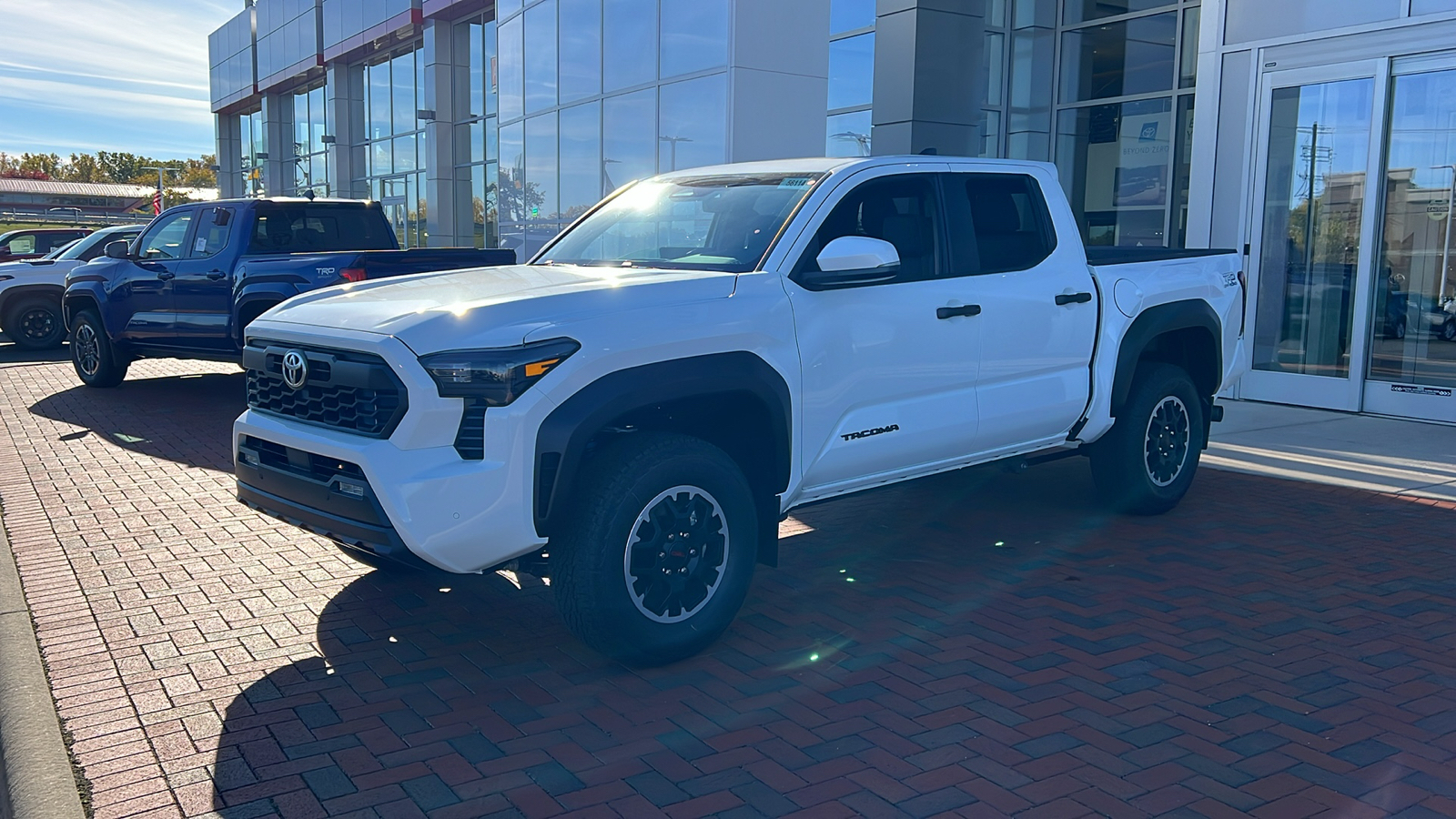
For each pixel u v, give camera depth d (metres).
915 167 5.34
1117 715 3.99
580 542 4.09
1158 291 6.34
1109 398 6.09
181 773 3.57
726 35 12.16
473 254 10.34
